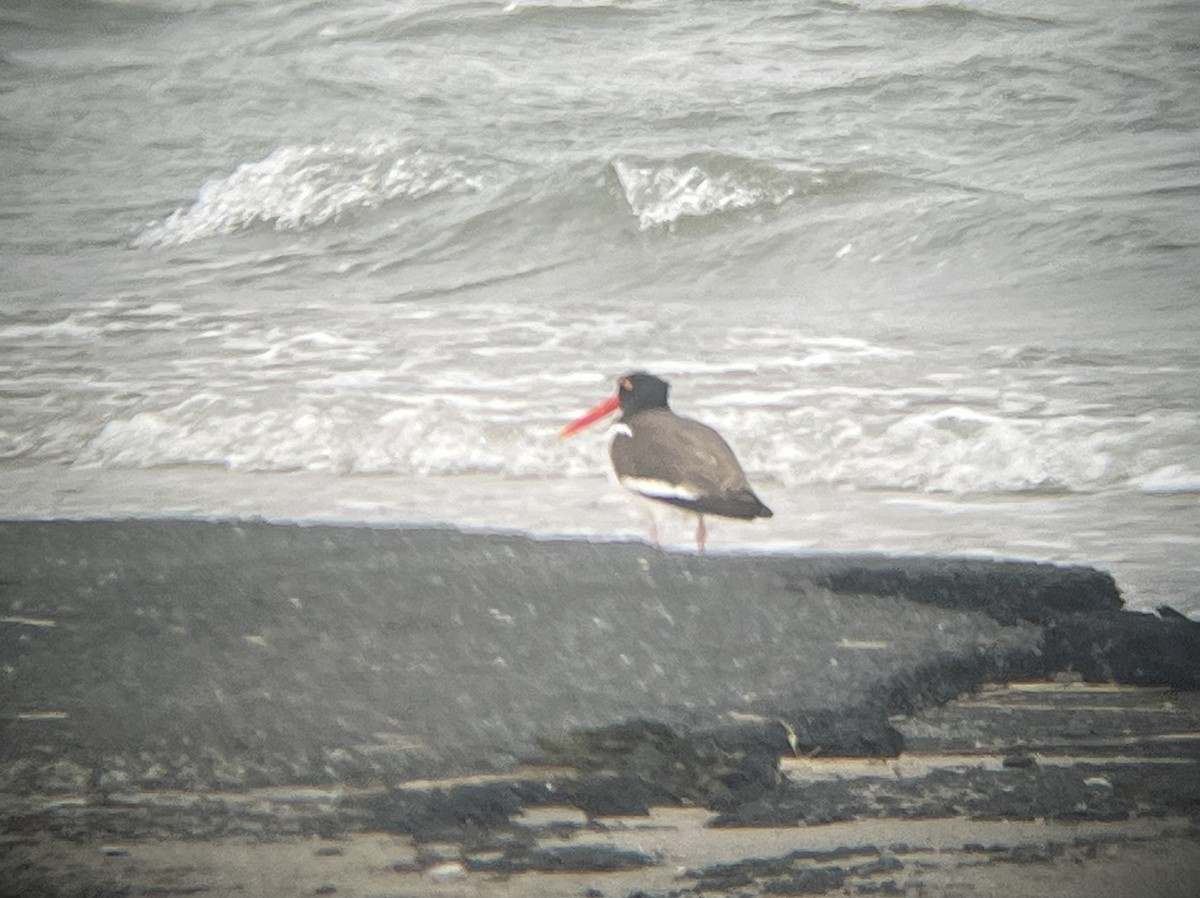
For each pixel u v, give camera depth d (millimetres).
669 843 7047
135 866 6754
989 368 16531
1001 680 9039
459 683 8766
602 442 14680
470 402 15586
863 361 16875
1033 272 20062
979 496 13648
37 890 6539
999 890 6652
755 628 9641
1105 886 6707
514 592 10258
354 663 9016
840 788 7629
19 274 21172
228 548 11156
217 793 7453
